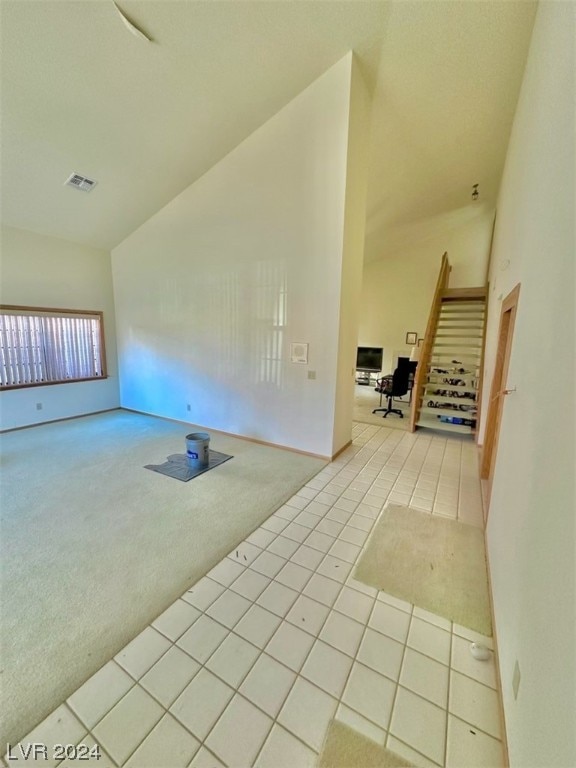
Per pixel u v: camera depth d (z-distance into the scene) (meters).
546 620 0.99
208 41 2.81
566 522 0.92
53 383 5.30
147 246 5.32
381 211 5.65
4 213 4.38
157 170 4.23
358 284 4.14
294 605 1.91
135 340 5.82
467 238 7.45
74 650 1.63
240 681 1.50
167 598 1.95
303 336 3.98
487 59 2.99
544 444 1.25
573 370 1.00
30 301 4.93
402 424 5.73
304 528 2.64
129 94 3.15
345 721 1.36
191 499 3.05
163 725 1.33
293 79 3.33
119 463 3.81
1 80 2.80
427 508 2.97
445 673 1.56
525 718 1.06
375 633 1.75
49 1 2.38
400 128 4.05
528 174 2.37
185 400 5.30
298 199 3.75
